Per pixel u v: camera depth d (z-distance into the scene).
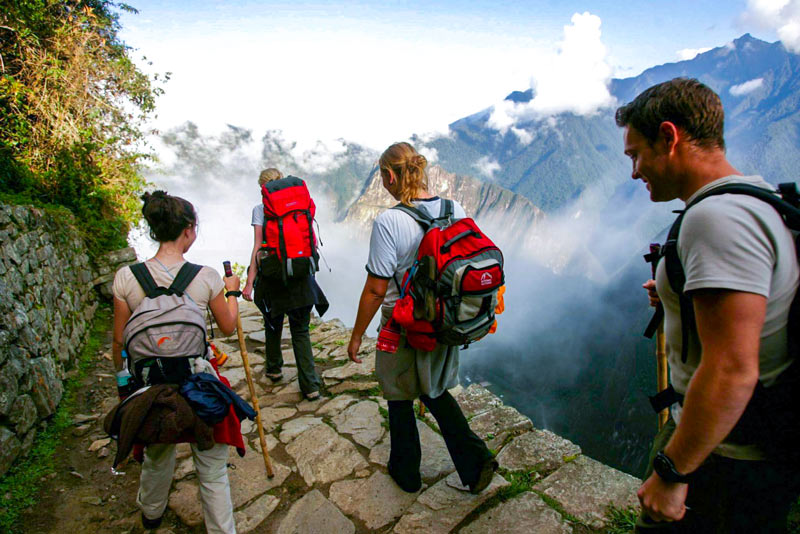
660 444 1.31
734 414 0.91
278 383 4.08
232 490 2.64
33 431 3.04
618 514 2.25
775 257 0.93
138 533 2.35
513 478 2.58
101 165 7.32
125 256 6.68
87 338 5.18
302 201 3.23
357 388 3.91
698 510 1.15
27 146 6.48
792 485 1.05
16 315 3.26
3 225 3.68
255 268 3.39
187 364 1.91
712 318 0.94
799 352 0.95
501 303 2.17
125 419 1.75
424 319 1.94
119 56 7.87
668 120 1.10
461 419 2.29
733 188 1.00
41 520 2.44
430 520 2.30
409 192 2.08
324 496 2.57
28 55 6.48
